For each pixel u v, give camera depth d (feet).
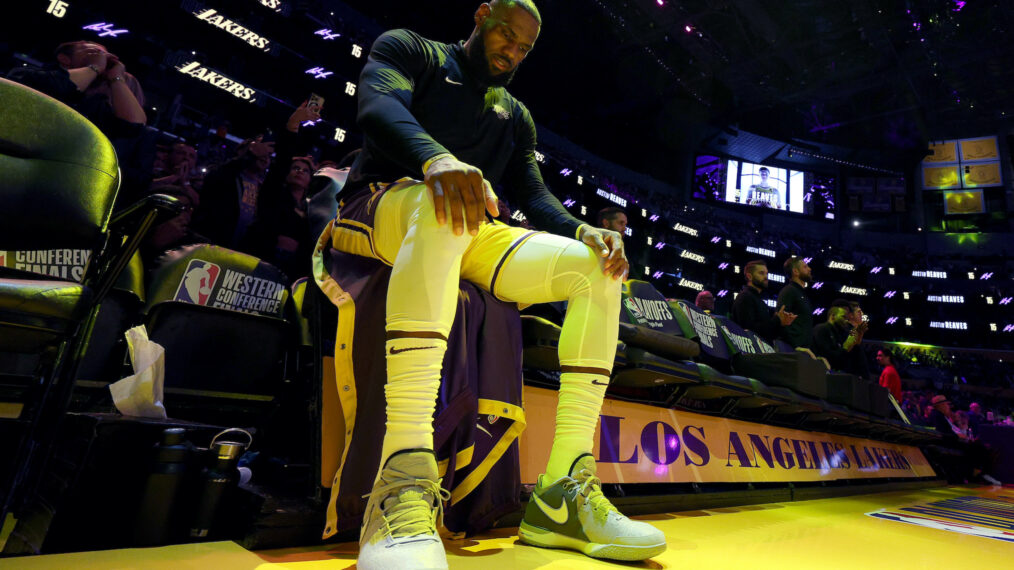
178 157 9.84
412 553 2.64
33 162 3.52
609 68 58.13
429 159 3.19
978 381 59.41
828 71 59.98
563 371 4.03
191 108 24.18
